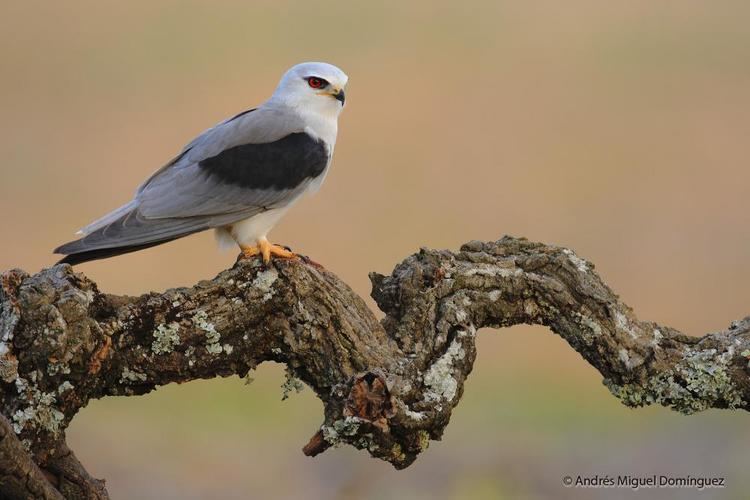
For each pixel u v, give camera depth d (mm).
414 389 8727
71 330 8055
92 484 8523
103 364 8305
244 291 8695
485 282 9258
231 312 8656
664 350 9352
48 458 8312
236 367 8836
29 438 8078
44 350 8000
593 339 9344
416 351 8922
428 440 8750
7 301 8078
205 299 8648
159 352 8516
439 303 9133
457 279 9211
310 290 8789
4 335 7988
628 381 9359
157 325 8516
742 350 9266
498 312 9336
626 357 9305
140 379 8539
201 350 8641
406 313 9102
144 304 8531
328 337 8805
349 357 8805
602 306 9305
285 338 8828
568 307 9344
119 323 8414
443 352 8953
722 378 9211
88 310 8289
